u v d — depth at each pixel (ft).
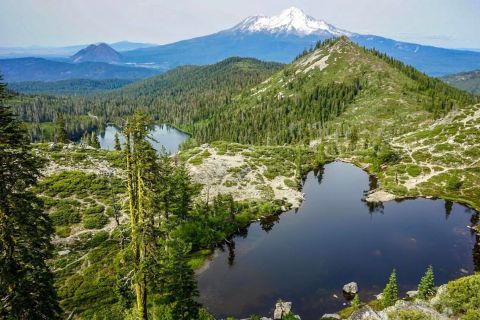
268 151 429.79
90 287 157.28
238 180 331.16
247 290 176.45
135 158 77.41
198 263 203.21
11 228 58.70
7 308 59.93
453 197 312.71
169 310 113.29
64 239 196.24
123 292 128.67
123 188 257.14
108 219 219.82
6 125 59.31
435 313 97.45
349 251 217.56
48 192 241.96
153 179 80.43
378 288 176.04
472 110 460.96
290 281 184.03
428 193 324.80
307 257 210.18
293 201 304.50
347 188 353.92
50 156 296.10
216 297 170.81
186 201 227.81
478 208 288.30
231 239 235.81
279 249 220.84
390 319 93.04
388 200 313.94
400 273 190.08
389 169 385.91
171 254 126.11
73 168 280.31
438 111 597.52
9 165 58.70
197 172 328.49
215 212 253.03
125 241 185.57
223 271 195.21
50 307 66.74
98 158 306.35
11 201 59.21
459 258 207.62
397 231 248.32
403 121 595.47
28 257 61.11
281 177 356.79
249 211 271.28
